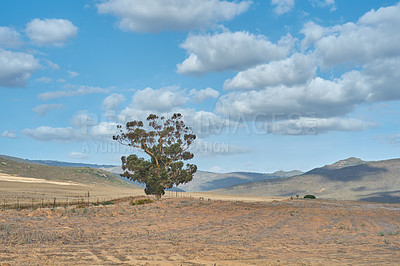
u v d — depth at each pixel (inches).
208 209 1384.1
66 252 491.5
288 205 1700.3
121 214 1114.7
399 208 1718.8
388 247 660.1
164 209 1317.7
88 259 448.5
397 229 1002.1
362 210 1530.5
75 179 5669.3
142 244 597.6
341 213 1407.5
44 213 997.2
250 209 1466.5
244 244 652.7
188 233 790.5
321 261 488.4
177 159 2281.0
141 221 973.8
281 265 450.9
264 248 610.5
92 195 2608.3
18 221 813.2
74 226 800.3
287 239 758.5
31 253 471.8
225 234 799.1
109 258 457.4
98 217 1009.5
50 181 4148.6
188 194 3818.9
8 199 1674.5
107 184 6092.5
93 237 657.0
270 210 1476.4
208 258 480.7
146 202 1598.2
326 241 742.5
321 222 1139.3
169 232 793.6
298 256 534.3
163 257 478.6
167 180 2196.1
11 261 417.1
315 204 1766.7
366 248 644.7
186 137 2271.2
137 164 2177.7
